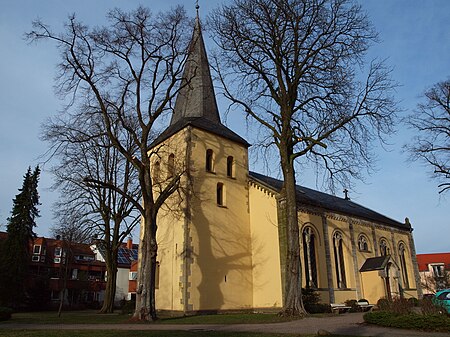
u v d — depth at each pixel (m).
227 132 30.58
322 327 15.30
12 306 43.25
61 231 32.84
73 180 27.94
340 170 23.80
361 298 31.11
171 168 27.64
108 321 19.98
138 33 22.11
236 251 27.19
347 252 31.84
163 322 18.50
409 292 38.69
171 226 26.23
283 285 24.83
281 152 23.91
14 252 44.66
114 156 32.53
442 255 75.38
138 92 22.34
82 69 21.61
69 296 55.28
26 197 47.91
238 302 26.00
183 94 32.12
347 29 23.61
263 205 28.22
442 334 12.97
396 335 12.67
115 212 31.84
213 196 27.17
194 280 23.98
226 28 25.02
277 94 24.95
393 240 39.12
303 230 28.39
